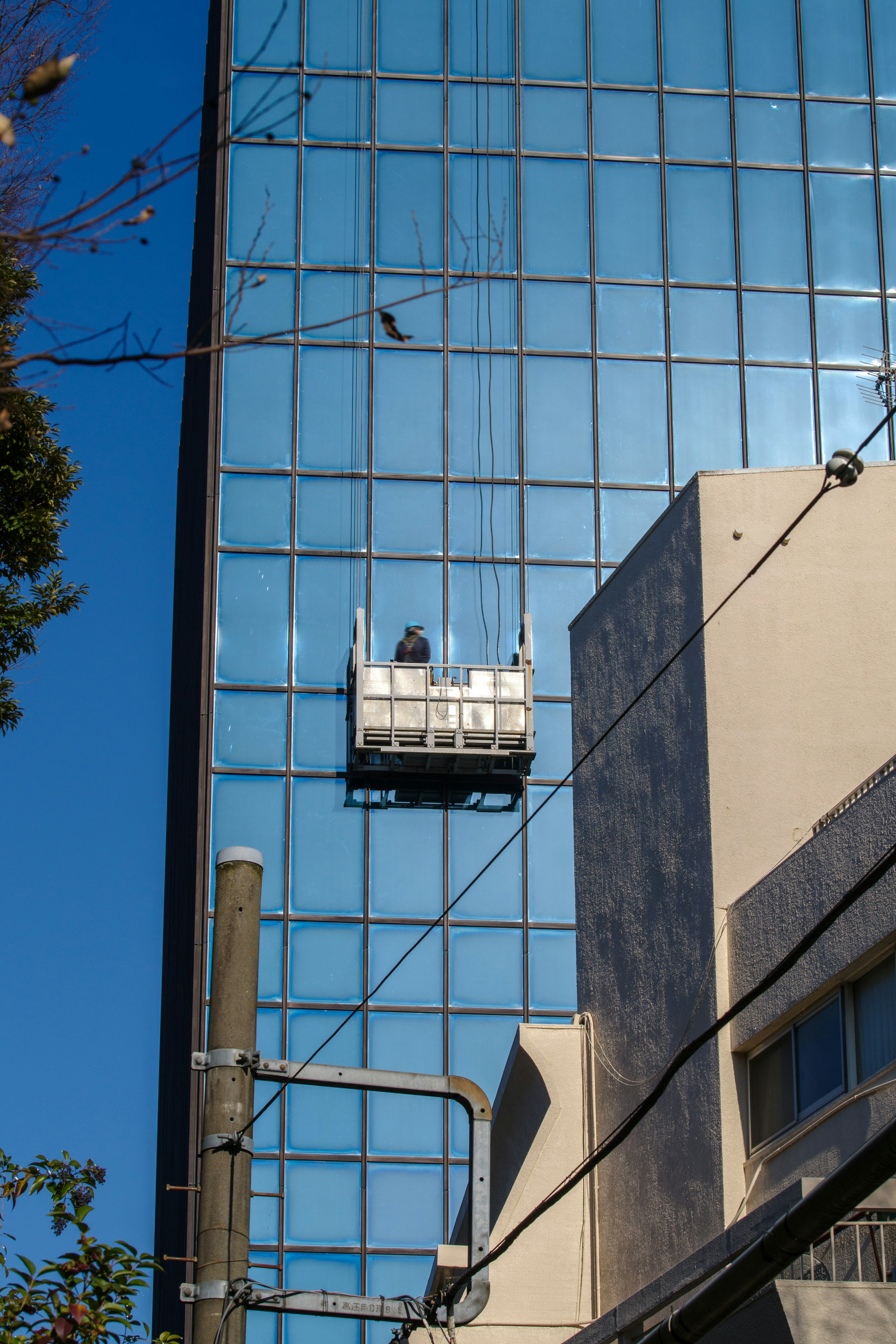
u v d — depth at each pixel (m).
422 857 45.62
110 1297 11.24
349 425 48.94
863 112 52.91
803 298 51.19
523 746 45.78
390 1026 44.16
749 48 53.19
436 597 47.81
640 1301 14.69
